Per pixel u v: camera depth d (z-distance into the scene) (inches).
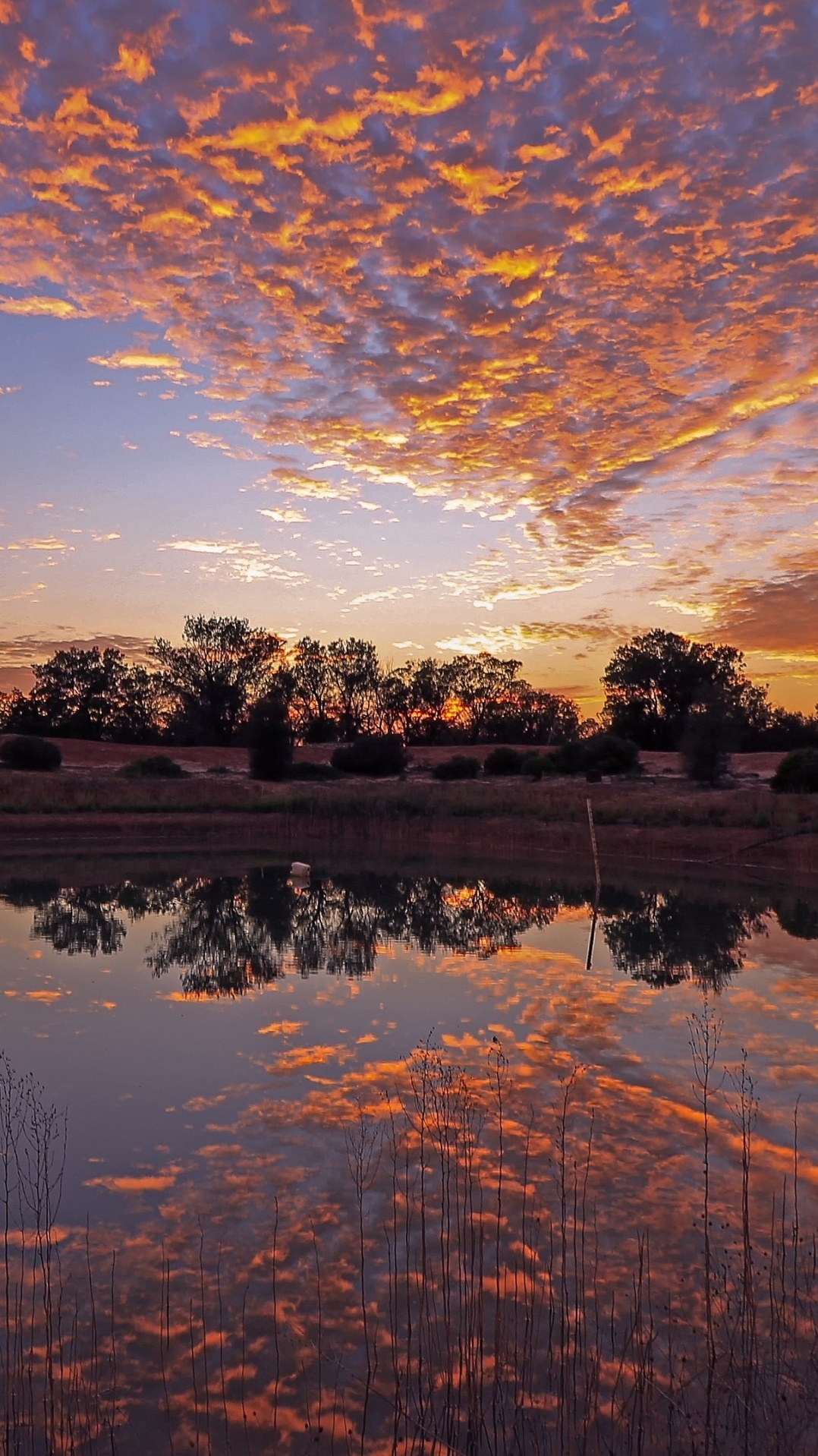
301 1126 285.0
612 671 2581.2
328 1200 237.6
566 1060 347.6
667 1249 214.8
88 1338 183.8
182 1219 228.4
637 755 1870.1
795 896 795.4
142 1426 161.9
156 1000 438.3
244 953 552.7
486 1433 154.6
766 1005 426.0
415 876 944.3
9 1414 162.1
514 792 1446.9
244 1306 194.2
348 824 1339.8
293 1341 184.4
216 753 2438.5
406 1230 223.1
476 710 3292.3
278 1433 160.6
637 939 597.9
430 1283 201.5
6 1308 192.4
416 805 1391.5
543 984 470.9
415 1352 180.2
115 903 754.8
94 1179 249.4
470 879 919.0
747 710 2487.7
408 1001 434.3
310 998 442.0
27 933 617.3
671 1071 334.3
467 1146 270.7
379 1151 266.8
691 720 1681.8
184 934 618.5
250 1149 268.7
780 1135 277.3
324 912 713.6
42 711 3026.6
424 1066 340.2
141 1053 356.8
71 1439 152.4
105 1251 214.2
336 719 3147.1
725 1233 221.0
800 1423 158.2
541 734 3321.9
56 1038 376.8
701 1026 391.2
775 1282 200.5
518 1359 177.5
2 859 1056.2
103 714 3043.8
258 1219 228.7
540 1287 200.2
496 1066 341.7
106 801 1470.2
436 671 3223.4
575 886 866.8
